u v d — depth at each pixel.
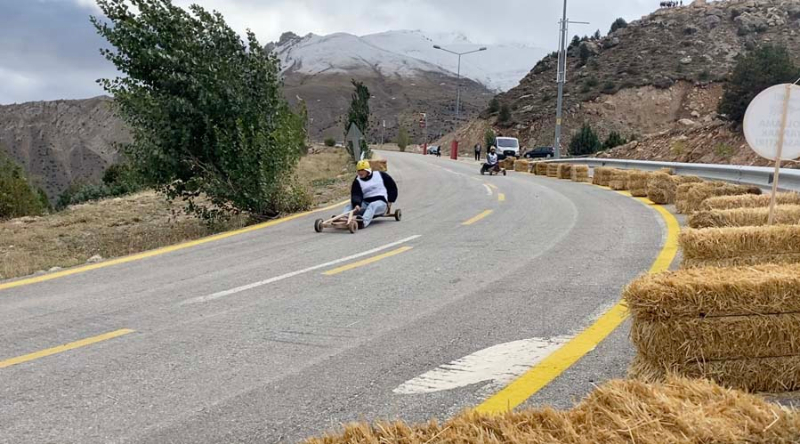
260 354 4.69
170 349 4.89
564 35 35.38
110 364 4.58
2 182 21.28
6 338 5.43
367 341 4.93
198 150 14.19
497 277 7.14
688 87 69.31
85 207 21.27
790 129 6.00
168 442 3.32
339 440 2.41
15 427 3.55
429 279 7.19
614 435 2.20
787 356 3.49
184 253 9.95
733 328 3.44
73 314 6.21
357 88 40.72
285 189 15.45
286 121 15.32
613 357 4.30
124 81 13.67
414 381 4.03
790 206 6.75
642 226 10.79
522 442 2.20
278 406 3.72
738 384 3.47
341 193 20.45
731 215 6.53
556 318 5.34
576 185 22.20
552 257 8.20
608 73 79.31
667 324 3.45
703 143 35.62
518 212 13.66
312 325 5.44
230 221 14.70
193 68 13.45
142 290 7.24
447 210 14.58
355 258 8.79
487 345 4.70
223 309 6.14
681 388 2.55
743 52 75.50
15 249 13.41
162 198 22.28
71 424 3.57
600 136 66.50
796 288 3.46
